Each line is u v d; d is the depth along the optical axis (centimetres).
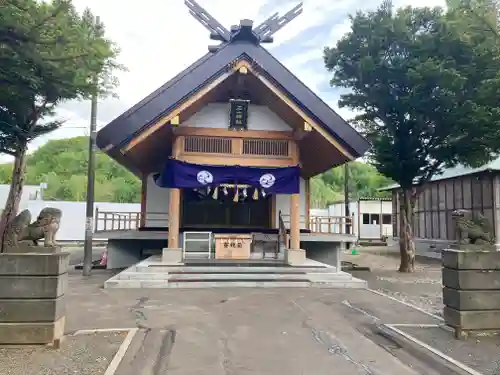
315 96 1401
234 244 1507
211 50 1585
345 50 1672
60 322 649
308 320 827
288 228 1819
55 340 620
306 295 1090
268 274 1281
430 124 1566
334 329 764
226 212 1814
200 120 1520
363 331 755
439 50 1471
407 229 1773
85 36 797
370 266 2020
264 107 1552
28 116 1109
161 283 1187
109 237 1675
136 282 1185
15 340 612
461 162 1644
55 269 629
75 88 802
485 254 715
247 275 1260
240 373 543
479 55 1276
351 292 1145
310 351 637
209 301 995
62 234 3431
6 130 959
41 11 678
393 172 1725
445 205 2555
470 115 1334
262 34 1512
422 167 1773
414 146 1666
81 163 6794
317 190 6825
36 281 623
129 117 1320
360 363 586
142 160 1761
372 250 3103
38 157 7012
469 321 698
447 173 2492
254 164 1473
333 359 602
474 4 927
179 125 1439
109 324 771
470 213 749
